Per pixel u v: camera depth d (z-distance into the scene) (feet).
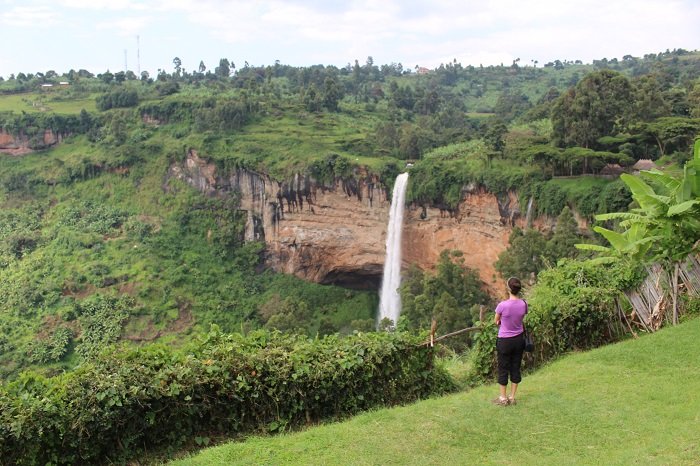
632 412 26.81
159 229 226.99
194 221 229.66
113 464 26.50
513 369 29.14
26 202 250.16
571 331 40.19
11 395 25.99
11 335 175.42
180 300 197.67
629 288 42.55
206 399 28.53
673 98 176.24
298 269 218.38
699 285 43.55
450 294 142.41
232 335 32.17
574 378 32.68
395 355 33.60
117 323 181.88
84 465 26.27
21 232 227.20
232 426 29.25
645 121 148.97
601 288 41.98
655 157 143.13
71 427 25.55
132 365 28.07
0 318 181.06
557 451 23.81
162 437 27.89
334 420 30.76
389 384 33.24
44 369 161.79
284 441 26.71
